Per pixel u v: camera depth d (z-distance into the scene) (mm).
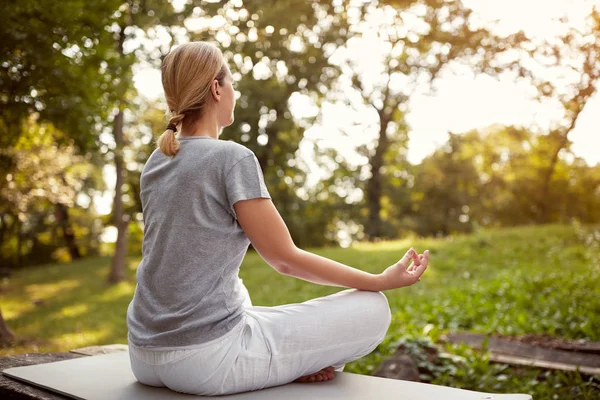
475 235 14820
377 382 2270
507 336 5840
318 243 28016
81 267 19906
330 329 2199
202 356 2008
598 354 4996
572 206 28578
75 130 7633
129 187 18719
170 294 2031
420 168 34031
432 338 5715
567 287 7988
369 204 29297
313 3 19375
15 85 7004
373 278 2244
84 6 7309
